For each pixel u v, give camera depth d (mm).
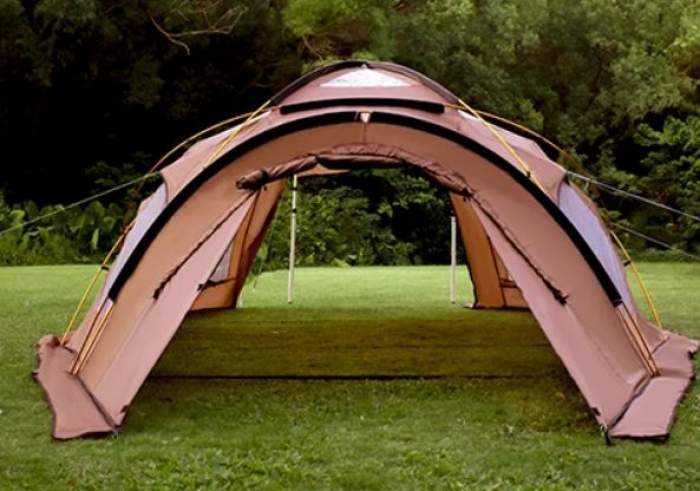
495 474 3438
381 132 4863
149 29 18125
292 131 4832
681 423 4145
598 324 4434
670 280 12688
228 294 8805
